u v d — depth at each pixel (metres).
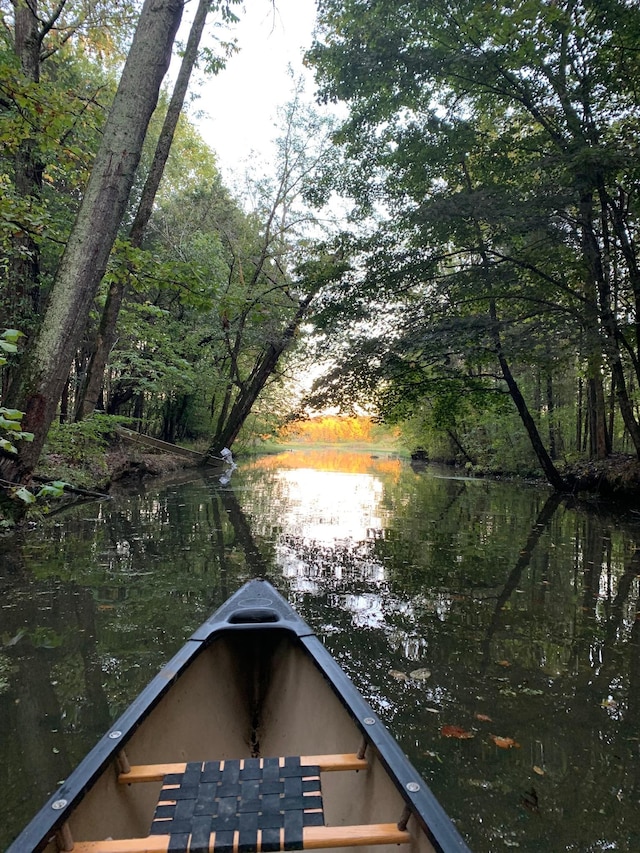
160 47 5.17
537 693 3.58
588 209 10.80
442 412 16.05
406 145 13.05
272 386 27.00
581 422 20.88
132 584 5.82
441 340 11.87
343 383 14.12
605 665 4.04
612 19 9.52
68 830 1.59
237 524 9.68
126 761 2.01
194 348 18.86
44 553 7.15
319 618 4.90
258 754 3.00
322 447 70.25
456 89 12.12
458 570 6.78
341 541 8.40
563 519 11.09
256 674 3.31
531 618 5.07
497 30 9.20
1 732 3.00
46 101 5.48
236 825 1.73
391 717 3.24
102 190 5.01
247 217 21.52
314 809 1.82
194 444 27.62
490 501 13.94
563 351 10.91
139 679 3.64
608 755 2.88
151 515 10.34
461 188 13.38
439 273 14.06
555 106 11.23
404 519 10.75
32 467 4.98
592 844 2.26
